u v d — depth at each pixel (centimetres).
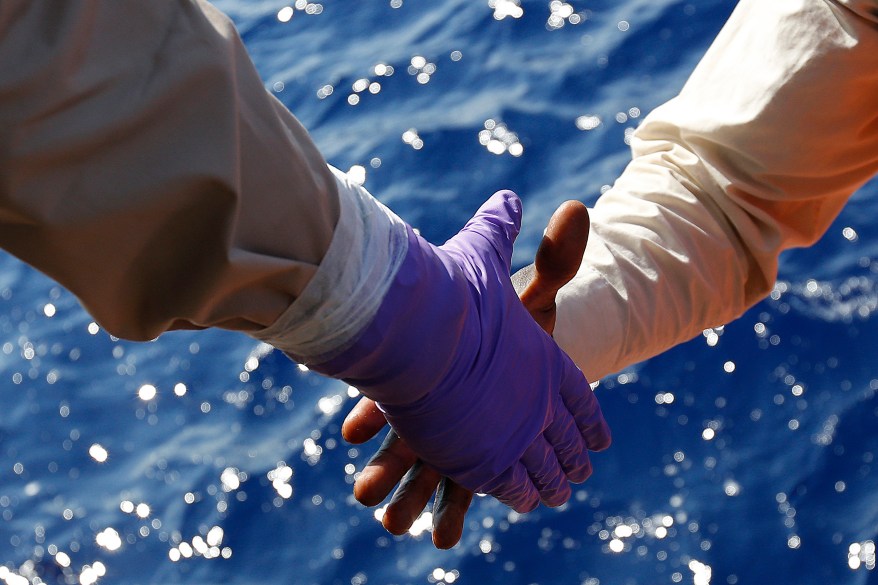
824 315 445
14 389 493
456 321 96
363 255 87
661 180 150
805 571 376
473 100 576
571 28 609
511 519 409
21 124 63
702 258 147
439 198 522
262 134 76
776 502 395
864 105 138
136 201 69
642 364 448
